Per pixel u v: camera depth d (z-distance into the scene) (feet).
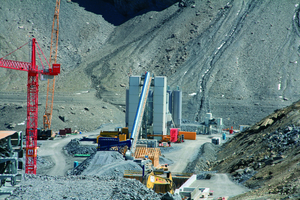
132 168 174.60
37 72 252.83
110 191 83.76
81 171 176.55
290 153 137.80
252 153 166.81
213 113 465.06
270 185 112.47
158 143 297.33
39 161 231.30
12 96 488.02
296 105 188.14
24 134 353.92
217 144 298.76
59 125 403.95
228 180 143.33
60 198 76.74
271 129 183.83
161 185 125.49
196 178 157.17
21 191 81.15
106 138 219.82
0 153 87.25
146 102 300.40
